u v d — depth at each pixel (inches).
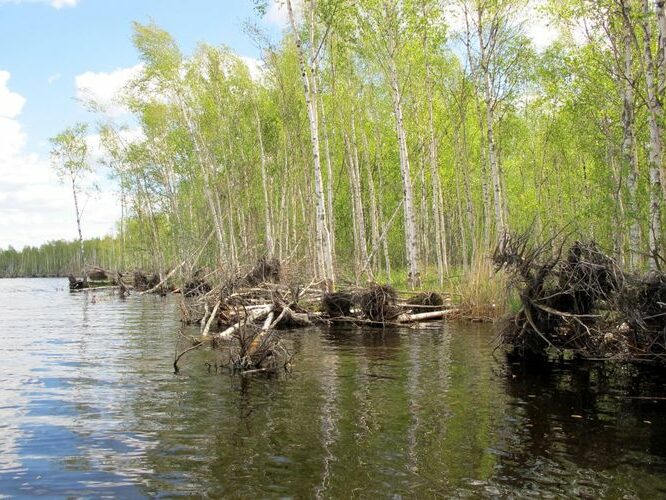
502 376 393.7
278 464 226.8
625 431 268.1
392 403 320.8
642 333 415.8
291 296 731.4
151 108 1387.8
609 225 618.5
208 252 1581.0
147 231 2110.0
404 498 194.9
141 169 1636.3
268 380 386.3
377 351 505.7
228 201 1407.5
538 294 450.6
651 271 426.9
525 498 195.3
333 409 308.3
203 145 1336.1
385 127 1389.0
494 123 1104.2
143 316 896.9
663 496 196.7
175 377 400.8
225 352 503.5
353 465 225.0
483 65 863.1
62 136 1727.4
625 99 625.6
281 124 1254.3
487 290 729.6
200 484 208.2
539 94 1045.8
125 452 243.4
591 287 413.1
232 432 269.0
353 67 1167.6
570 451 241.0
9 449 248.8
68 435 267.9
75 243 4667.8
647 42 548.7
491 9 856.9
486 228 951.6
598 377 388.2
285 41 1166.3
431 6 893.2
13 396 346.9
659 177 523.8
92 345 570.9
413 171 1378.0
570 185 1130.0
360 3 900.6
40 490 205.0
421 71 1101.7
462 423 281.4
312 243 1149.1
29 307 1123.3
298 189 1396.4
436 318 746.8
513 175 1469.0
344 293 749.9
